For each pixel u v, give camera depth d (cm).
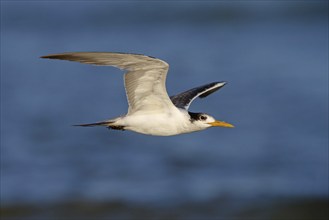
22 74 3078
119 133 2284
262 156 2044
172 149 2119
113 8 4834
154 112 1032
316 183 1839
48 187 1839
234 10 4691
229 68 3130
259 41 3762
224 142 2169
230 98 2670
